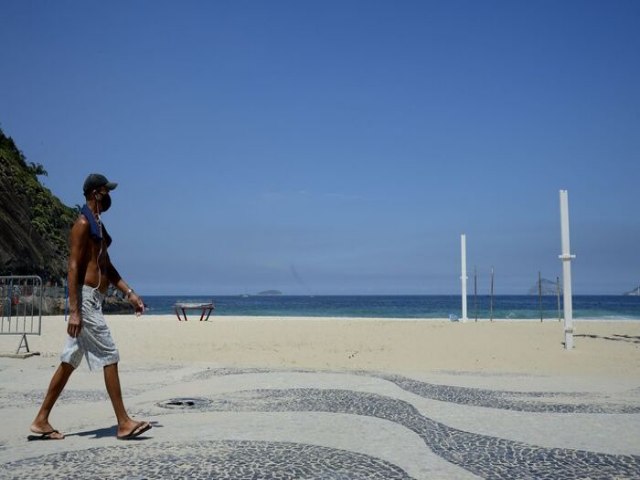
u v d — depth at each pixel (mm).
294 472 4762
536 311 63531
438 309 74688
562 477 4766
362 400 8281
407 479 4652
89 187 5961
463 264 27828
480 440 5996
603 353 14750
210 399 8414
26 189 49562
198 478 4574
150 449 5441
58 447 5539
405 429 6465
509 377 10945
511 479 4703
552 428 6582
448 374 11305
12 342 16625
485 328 20047
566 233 15633
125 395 8867
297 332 18453
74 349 5805
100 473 4688
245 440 5840
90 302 5754
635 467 5051
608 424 6812
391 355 14414
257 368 12008
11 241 41969
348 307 87000
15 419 7027
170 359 13711
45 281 44875
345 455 5328
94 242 5820
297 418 7012
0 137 57125
